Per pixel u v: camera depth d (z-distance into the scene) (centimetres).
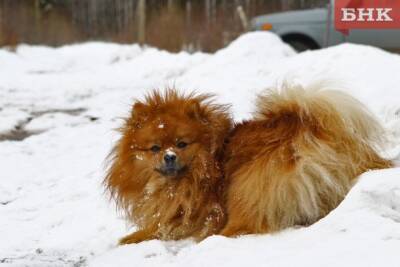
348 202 150
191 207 167
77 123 291
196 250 152
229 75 311
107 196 196
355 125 163
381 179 153
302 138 160
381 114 222
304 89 165
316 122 162
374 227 143
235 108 254
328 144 160
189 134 166
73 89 390
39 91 389
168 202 168
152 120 168
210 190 167
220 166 168
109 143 249
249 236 157
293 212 158
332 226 147
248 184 161
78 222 188
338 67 263
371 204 149
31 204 203
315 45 388
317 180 158
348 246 140
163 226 168
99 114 304
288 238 151
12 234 184
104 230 182
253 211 159
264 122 167
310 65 279
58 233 183
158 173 167
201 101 174
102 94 364
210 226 166
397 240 139
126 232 179
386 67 254
